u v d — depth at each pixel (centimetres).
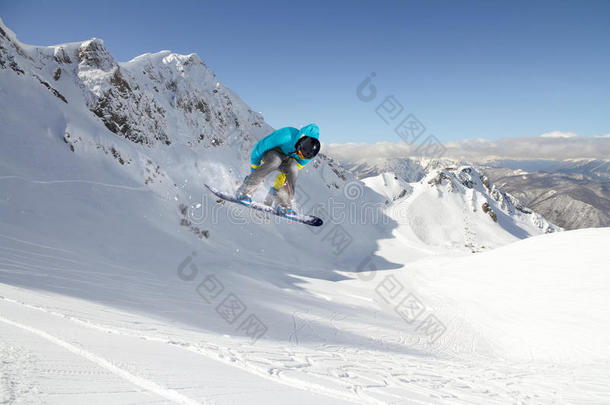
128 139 4584
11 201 1962
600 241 2139
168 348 352
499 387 565
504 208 11075
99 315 497
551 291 1903
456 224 7950
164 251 2412
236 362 366
